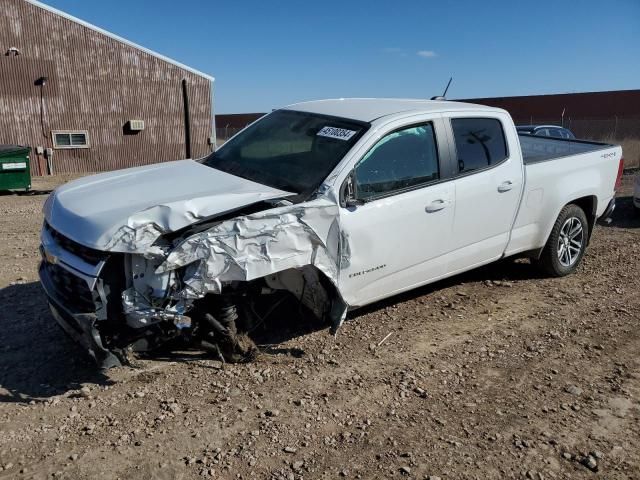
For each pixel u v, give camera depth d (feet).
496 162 17.43
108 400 12.10
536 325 16.52
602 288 19.72
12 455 10.27
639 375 13.73
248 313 13.78
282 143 15.88
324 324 15.98
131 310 11.39
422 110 16.03
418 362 14.12
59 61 76.69
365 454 10.53
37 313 16.55
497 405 12.28
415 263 15.64
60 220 12.44
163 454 10.38
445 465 10.27
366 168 14.30
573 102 138.82
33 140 76.54
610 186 21.88
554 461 10.45
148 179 14.14
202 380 12.96
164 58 84.94
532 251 19.94
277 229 12.28
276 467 10.11
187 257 11.55
